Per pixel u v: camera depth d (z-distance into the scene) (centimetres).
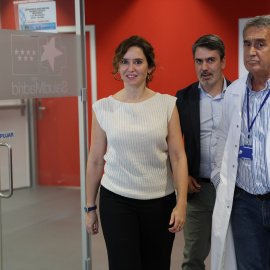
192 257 304
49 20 296
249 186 226
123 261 235
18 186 296
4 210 288
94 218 258
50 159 312
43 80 285
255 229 229
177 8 595
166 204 240
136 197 234
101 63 635
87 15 634
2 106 281
